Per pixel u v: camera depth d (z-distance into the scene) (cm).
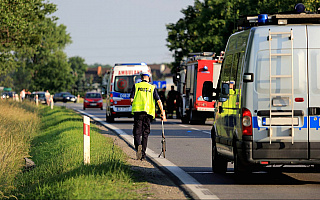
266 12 10744
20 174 3088
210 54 6988
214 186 2298
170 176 2592
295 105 2198
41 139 5134
